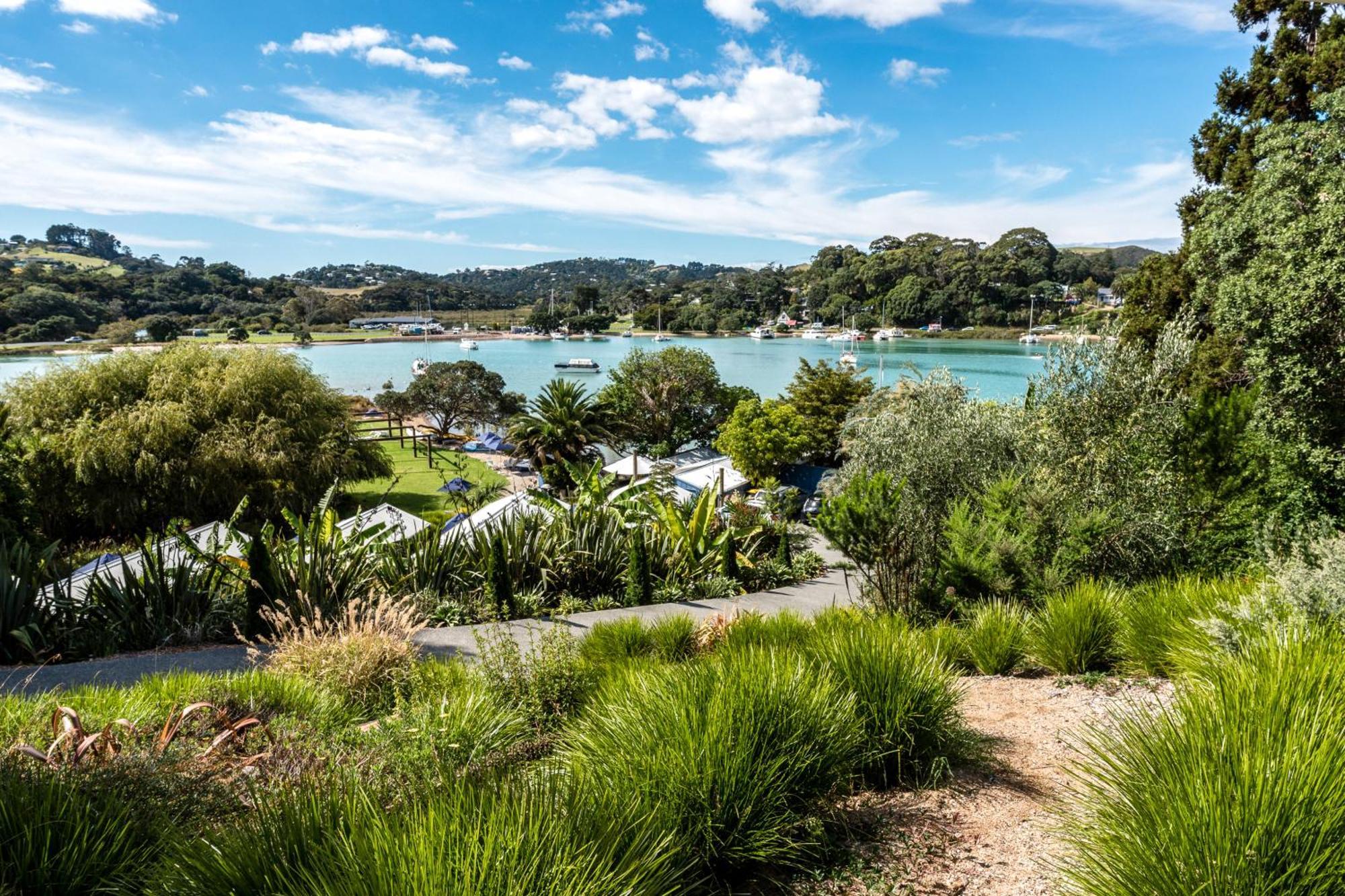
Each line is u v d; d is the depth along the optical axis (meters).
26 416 26.03
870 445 14.88
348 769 3.38
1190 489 9.56
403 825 2.08
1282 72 16.03
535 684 5.80
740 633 7.17
